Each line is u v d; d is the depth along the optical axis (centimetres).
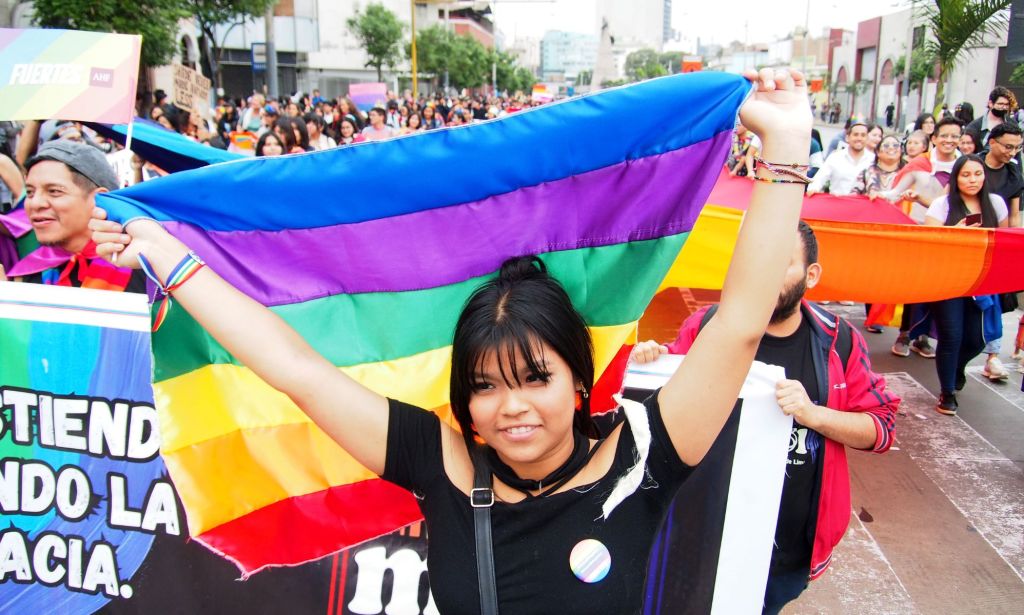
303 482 203
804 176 147
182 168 288
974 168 535
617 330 194
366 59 5031
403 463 158
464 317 145
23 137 420
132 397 216
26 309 215
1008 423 524
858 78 4959
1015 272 401
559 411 143
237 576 226
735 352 147
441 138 181
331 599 228
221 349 195
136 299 213
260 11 2503
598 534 145
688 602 234
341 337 197
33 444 222
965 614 341
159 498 221
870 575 367
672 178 181
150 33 1350
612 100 175
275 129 720
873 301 441
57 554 227
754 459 228
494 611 143
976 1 1312
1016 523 408
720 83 172
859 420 233
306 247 190
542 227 191
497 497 150
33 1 1276
